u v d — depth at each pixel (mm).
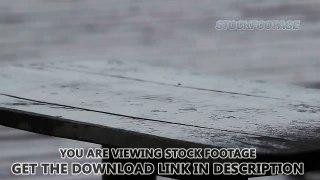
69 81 3652
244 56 7203
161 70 4223
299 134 2332
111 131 2420
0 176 5715
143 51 7066
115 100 3064
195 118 2637
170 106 2922
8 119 2854
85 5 6945
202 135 2289
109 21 6996
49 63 4469
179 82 3693
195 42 7133
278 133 2346
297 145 2135
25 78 3740
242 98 3191
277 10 7312
